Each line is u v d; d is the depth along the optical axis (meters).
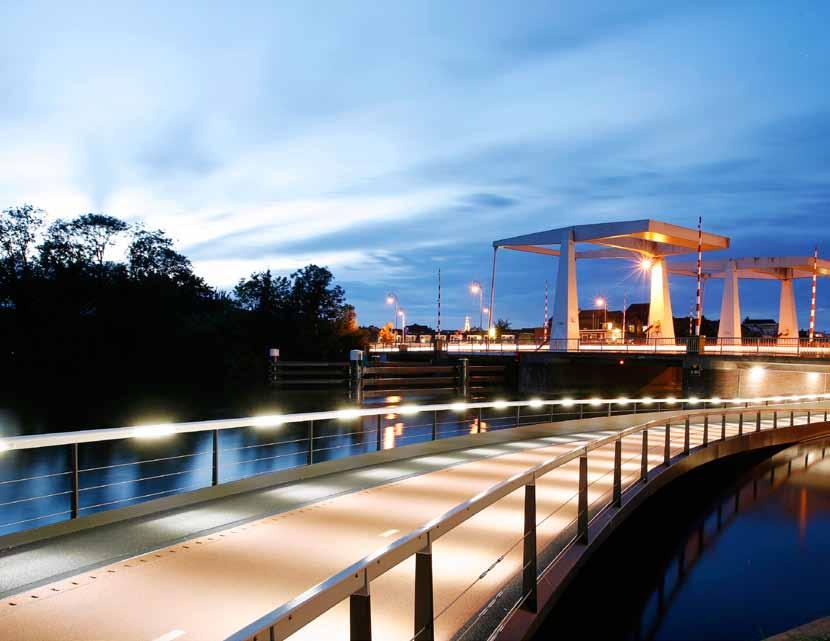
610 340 76.62
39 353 60.50
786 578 14.26
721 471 22.58
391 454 16.11
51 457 31.64
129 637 5.64
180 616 6.11
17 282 62.50
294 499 11.30
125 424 47.53
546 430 22.78
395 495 11.80
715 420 31.88
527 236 74.00
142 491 24.41
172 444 36.53
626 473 14.70
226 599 6.55
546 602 6.85
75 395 57.62
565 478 13.84
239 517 9.92
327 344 78.75
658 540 15.85
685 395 52.03
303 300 84.00
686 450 17.61
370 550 8.31
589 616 10.62
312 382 66.31
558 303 70.12
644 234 64.50
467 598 6.68
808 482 23.23
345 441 39.22
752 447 22.67
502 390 72.88
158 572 7.33
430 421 50.09
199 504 10.74
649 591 13.27
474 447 19.27
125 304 64.62
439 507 10.83
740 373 51.53
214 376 66.12
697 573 14.48
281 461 31.77
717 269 84.00
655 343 62.16
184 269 75.19
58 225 66.81
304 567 7.58
